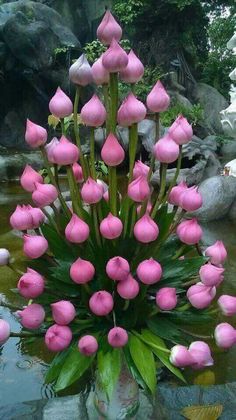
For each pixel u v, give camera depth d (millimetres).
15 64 9250
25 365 2793
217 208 5102
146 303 1144
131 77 1100
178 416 1837
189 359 1032
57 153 1071
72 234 1038
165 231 1154
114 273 1012
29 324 1048
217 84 10539
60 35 9648
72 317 1038
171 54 9680
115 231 1046
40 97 9664
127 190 1143
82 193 1074
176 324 1204
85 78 1134
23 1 9953
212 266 1064
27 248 1064
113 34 1063
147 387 1105
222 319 2994
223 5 10234
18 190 7000
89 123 1103
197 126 8805
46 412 1854
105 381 1087
